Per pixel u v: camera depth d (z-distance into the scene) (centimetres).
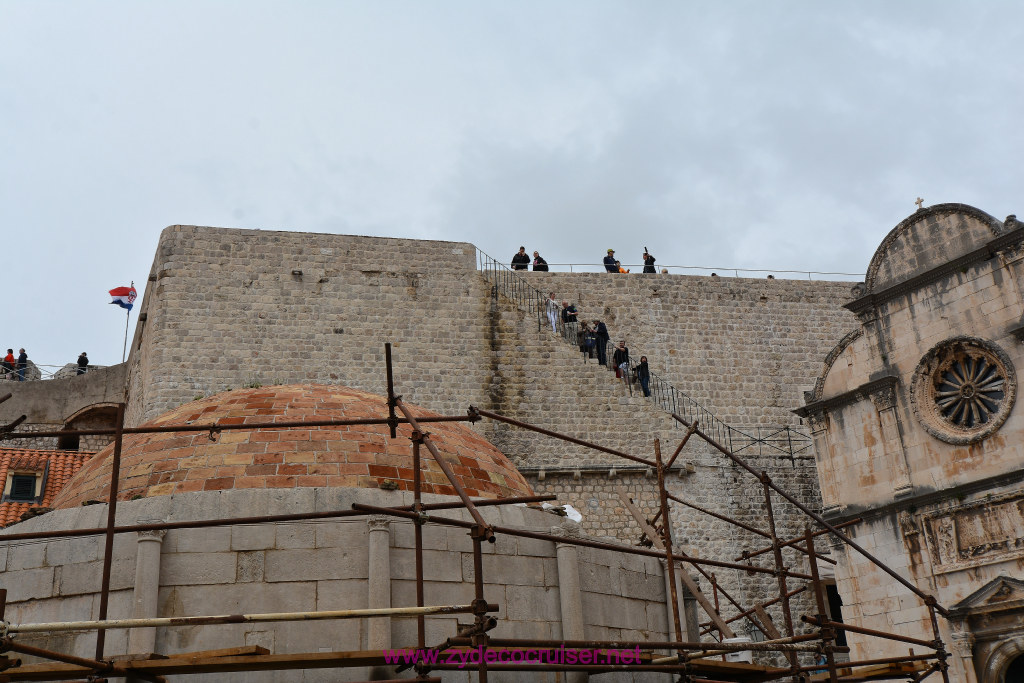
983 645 2791
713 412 4494
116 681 1331
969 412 3006
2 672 1216
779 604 3797
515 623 1576
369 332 4169
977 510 2889
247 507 1527
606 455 3984
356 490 1566
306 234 4256
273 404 1786
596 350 4297
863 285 3344
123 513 1521
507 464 1939
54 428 4706
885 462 3153
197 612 1451
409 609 1228
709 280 4756
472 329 4234
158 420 1836
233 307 4078
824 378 3397
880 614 3056
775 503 4006
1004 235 2961
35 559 1533
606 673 1608
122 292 5403
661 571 1853
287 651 1446
